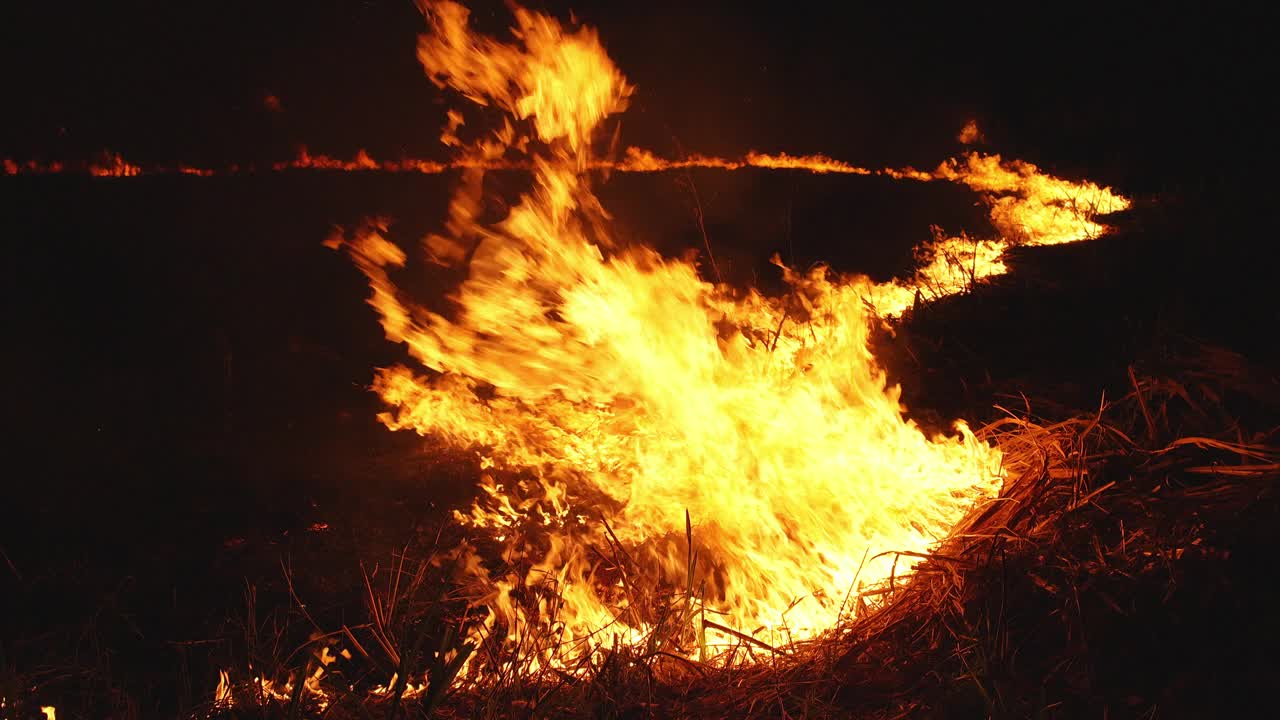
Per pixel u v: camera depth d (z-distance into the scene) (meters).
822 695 2.76
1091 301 6.59
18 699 2.97
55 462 5.45
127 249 11.45
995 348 5.89
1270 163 11.90
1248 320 5.47
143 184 15.41
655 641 2.98
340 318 8.88
